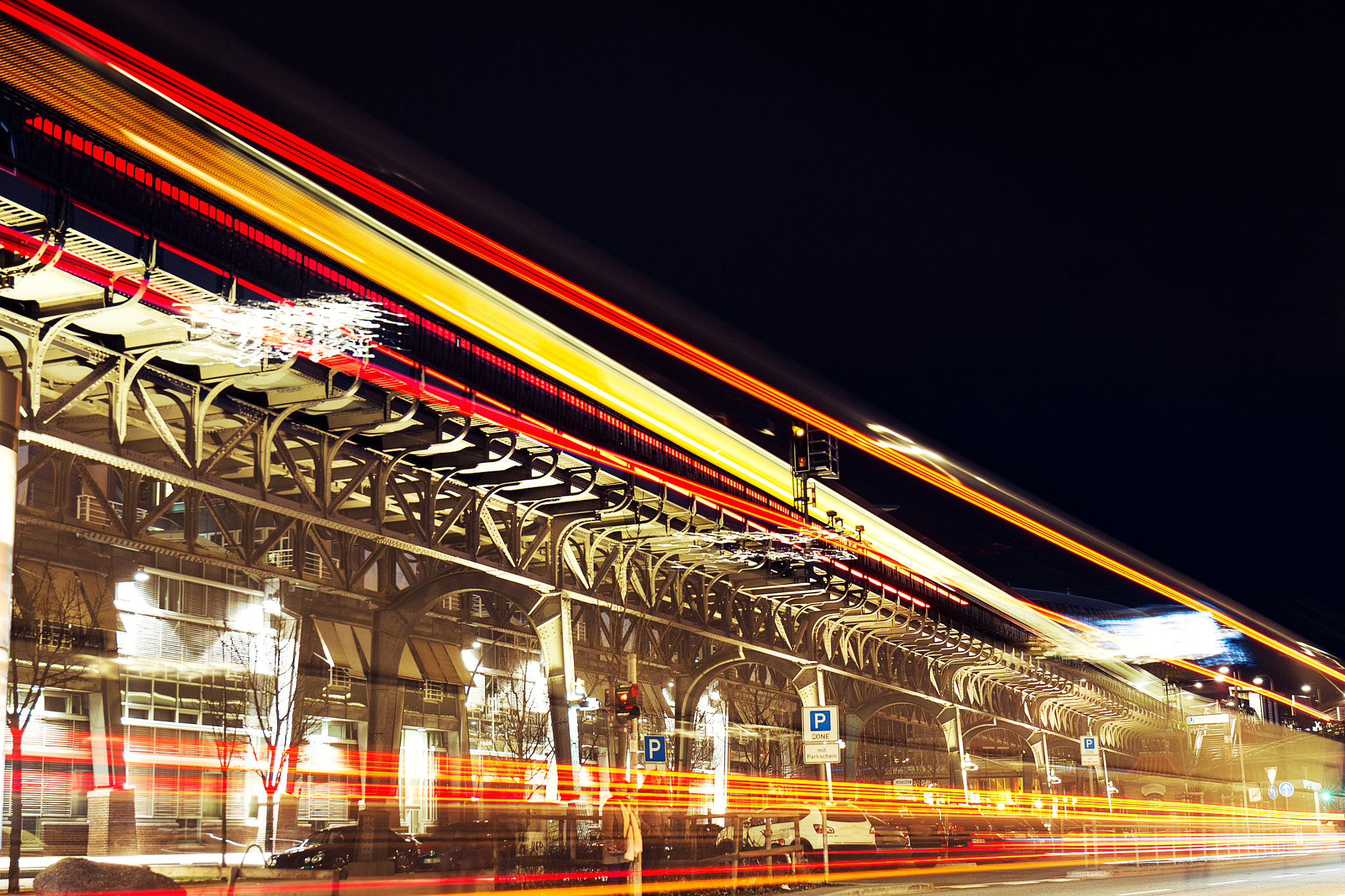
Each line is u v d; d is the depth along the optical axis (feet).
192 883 76.69
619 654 168.35
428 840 99.76
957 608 256.11
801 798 205.98
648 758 100.07
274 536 117.70
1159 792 235.20
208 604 139.54
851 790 212.02
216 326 91.45
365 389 108.47
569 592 143.43
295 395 105.40
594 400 141.28
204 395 100.37
